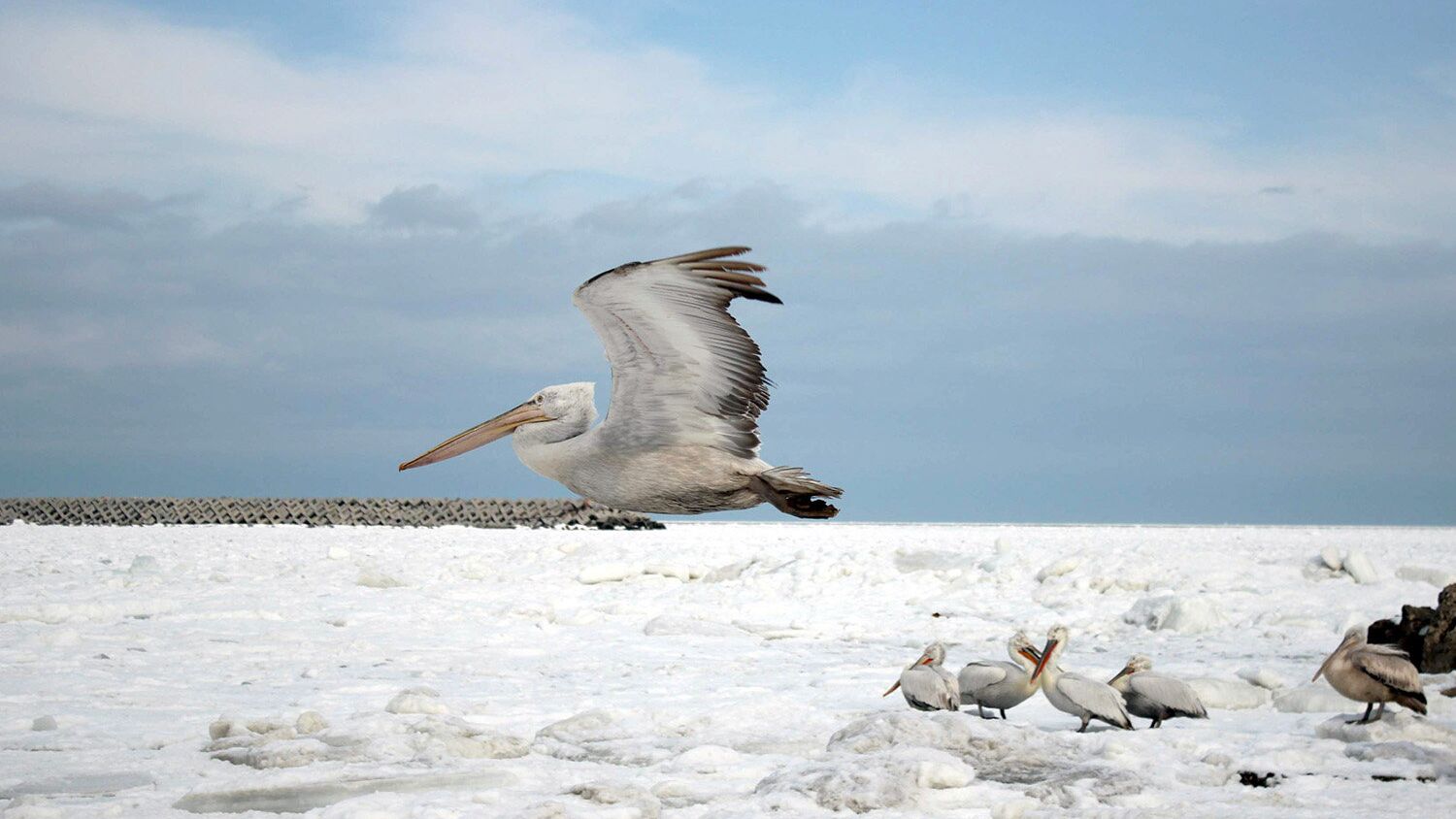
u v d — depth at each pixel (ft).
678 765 21.11
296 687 30.83
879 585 58.03
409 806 17.56
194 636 41.34
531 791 18.95
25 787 19.21
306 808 18.38
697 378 27.32
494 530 122.93
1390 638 33.65
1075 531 148.36
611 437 28.58
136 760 21.21
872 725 21.85
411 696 25.53
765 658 38.45
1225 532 141.18
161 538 102.78
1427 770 19.84
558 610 52.42
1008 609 52.08
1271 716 26.68
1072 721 26.76
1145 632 46.03
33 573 66.28
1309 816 17.13
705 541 98.99
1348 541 98.32
